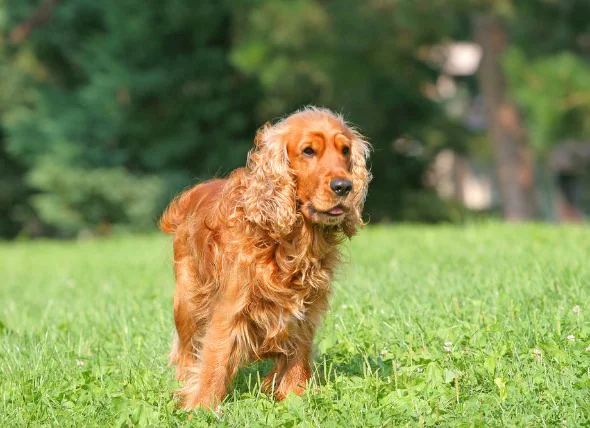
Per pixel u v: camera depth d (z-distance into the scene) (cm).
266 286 472
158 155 2452
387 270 856
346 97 2323
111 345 620
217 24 2419
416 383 485
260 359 509
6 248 1853
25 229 3011
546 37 2027
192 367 503
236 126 2497
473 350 529
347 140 487
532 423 425
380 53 1967
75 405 485
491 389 475
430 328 584
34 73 2747
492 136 2166
